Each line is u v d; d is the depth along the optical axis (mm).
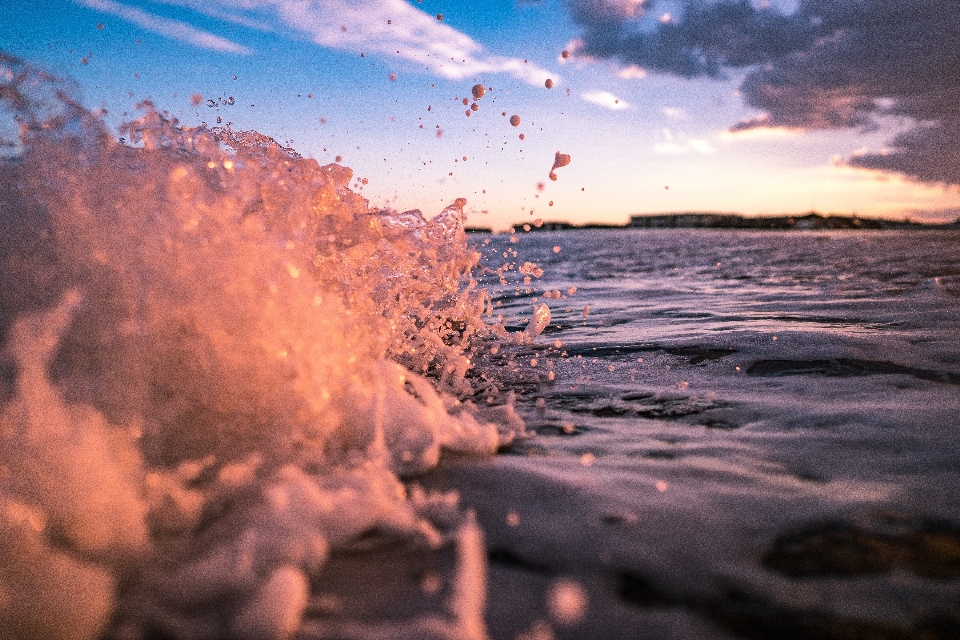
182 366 1098
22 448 795
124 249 1202
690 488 1012
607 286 5562
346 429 1148
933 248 12586
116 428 942
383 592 717
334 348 1299
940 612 663
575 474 1079
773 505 939
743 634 629
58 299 1157
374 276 1951
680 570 755
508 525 885
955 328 2570
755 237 28844
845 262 8242
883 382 1719
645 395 1677
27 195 1290
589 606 683
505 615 666
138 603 686
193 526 814
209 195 1384
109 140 1423
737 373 1900
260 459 984
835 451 1182
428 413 1242
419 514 914
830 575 739
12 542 695
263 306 1200
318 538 777
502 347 2391
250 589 703
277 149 1775
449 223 2121
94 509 758
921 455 1144
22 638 629
